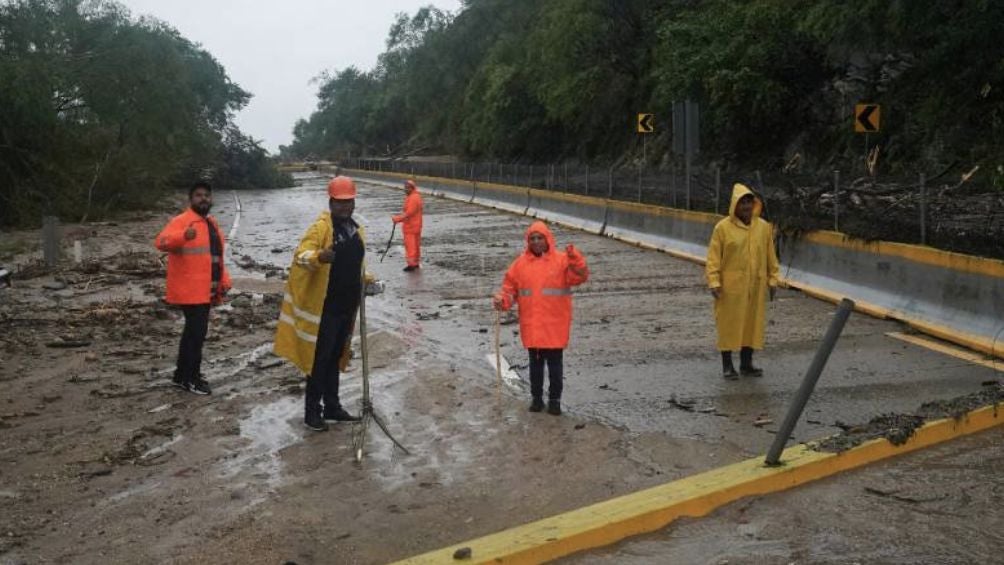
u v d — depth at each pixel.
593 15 34.94
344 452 6.42
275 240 22.72
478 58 66.25
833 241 11.74
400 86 84.75
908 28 17.25
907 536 4.74
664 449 6.25
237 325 11.02
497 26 63.88
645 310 11.43
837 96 22.56
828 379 7.94
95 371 8.98
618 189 21.66
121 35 32.53
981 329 8.90
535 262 7.08
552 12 39.81
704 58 24.11
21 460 6.42
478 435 6.71
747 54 23.06
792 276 12.61
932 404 6.66
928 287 9.85
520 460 6.15
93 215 28.98
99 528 5.20
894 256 10.48
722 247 8.02
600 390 7.88
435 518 5.24
